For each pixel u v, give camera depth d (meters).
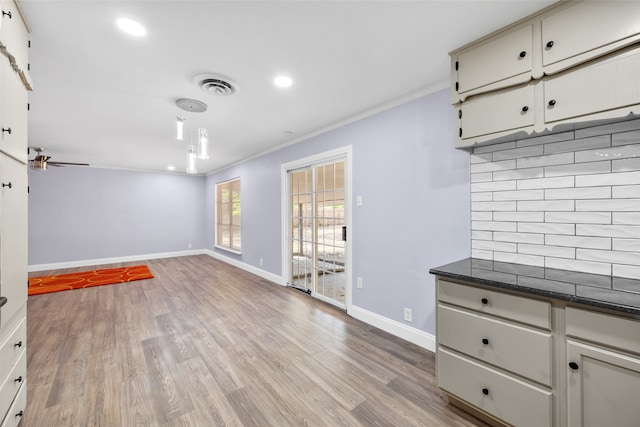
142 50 1.83
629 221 1.49
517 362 1.38
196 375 2.03
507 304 1.41
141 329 2.83
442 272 1.65
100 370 2.09
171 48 1.81
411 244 2.53
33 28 1.58
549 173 1.76
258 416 1.63
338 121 3.26
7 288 1.29
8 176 1.30
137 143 4.19
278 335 2.69
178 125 2.73
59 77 2.16
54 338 2.62
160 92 2.44
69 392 1.83
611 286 1.34
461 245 2.18
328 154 3.44
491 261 1.99
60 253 5.86
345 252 3.31
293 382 1.95
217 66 2.04
